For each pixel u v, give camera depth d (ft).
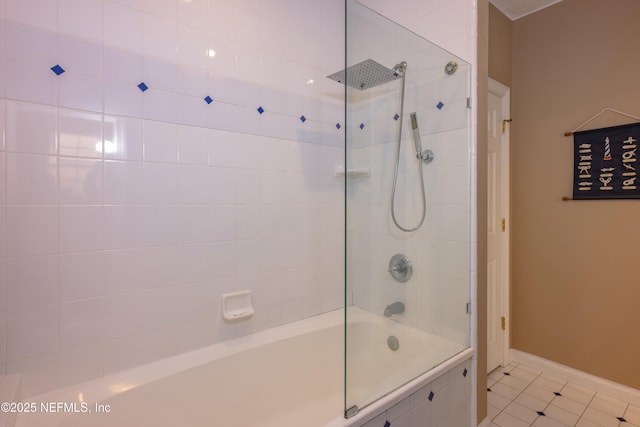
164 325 4.42
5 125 3.36
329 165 6.26
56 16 3.59
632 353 6.09
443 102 5.35
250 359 4.90
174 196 4.45
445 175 5.41
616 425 5.50
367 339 4.53
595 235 6.52
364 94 5.26
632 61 5.98
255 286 5.29
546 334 7.28
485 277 5.50
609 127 6.26
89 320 3.88
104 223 3.95
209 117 4.72
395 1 6.23
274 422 4.94
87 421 3.54
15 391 3.20
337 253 6.43
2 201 3.37
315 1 5.94
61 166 3.67
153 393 4.03
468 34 5.18
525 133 7.53
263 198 5.34
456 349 5.29
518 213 7.68
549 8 7.07
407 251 5.31
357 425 3.55
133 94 4.09
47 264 3.61
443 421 4.79
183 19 4.44
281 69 5.48
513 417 5.74
